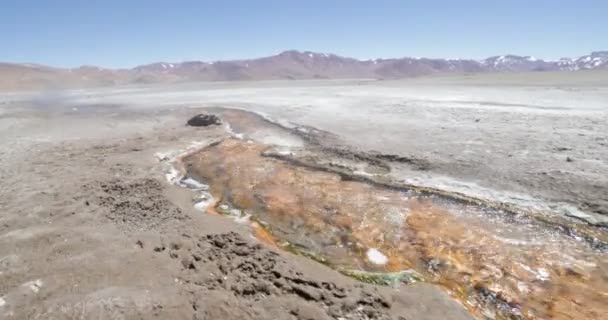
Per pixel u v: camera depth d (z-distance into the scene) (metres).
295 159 10.18
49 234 5.09
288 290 4.09
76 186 7.39
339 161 9.75
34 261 4.36
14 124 16.25
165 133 14.01
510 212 6.32
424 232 5.88
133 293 3.72
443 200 7.03
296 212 6.82
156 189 7.54
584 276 4.57
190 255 4.74
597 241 5.33
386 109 18.31
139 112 21.19
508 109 16.31
